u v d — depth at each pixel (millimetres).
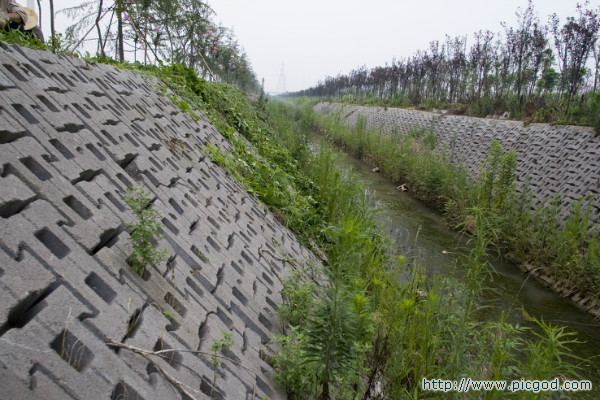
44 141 3061
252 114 18125
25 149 2773
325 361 2943
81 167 3221
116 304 2363
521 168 13047
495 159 11445
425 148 18562
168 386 2189
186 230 3885
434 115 22062
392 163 18094
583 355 6344
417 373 3820
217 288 3521
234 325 3279
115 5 10219
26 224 2266
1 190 2303
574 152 11586
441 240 10797
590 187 10180
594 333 7000
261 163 8883
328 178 10703
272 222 6793
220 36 23453
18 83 3498
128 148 4332
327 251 7773
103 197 3117
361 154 22750
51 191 2674
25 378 1612
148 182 4039
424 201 14578
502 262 9703
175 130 6664
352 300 3736
